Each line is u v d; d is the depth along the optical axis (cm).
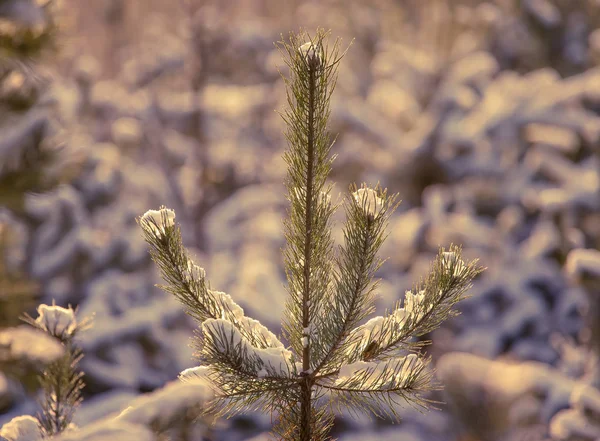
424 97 1180
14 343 340
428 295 199
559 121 904
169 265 192
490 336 834
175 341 755
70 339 217
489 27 1335
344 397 202
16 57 514
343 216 625
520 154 984
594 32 1240
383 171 1047
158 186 1338
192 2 1445
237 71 1609
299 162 188
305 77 179
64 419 210
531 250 880
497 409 404
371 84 1616
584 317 736
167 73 1681
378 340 200
